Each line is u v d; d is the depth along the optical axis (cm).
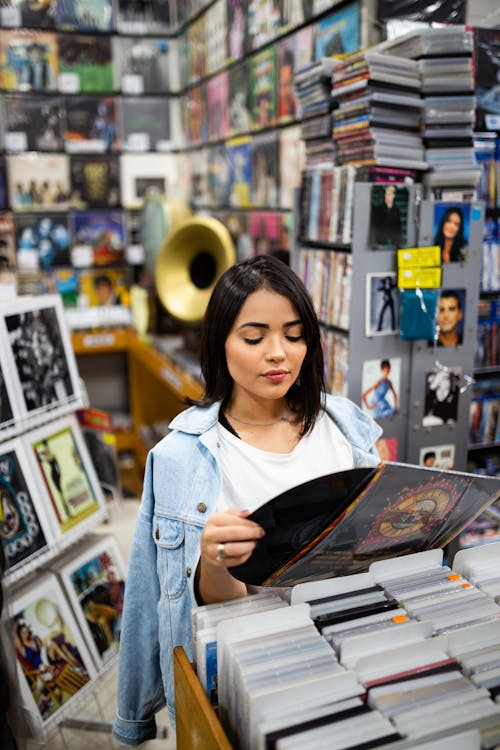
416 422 207
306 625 82
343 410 120
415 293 194
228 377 112
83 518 213
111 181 425
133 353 416
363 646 79
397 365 202
